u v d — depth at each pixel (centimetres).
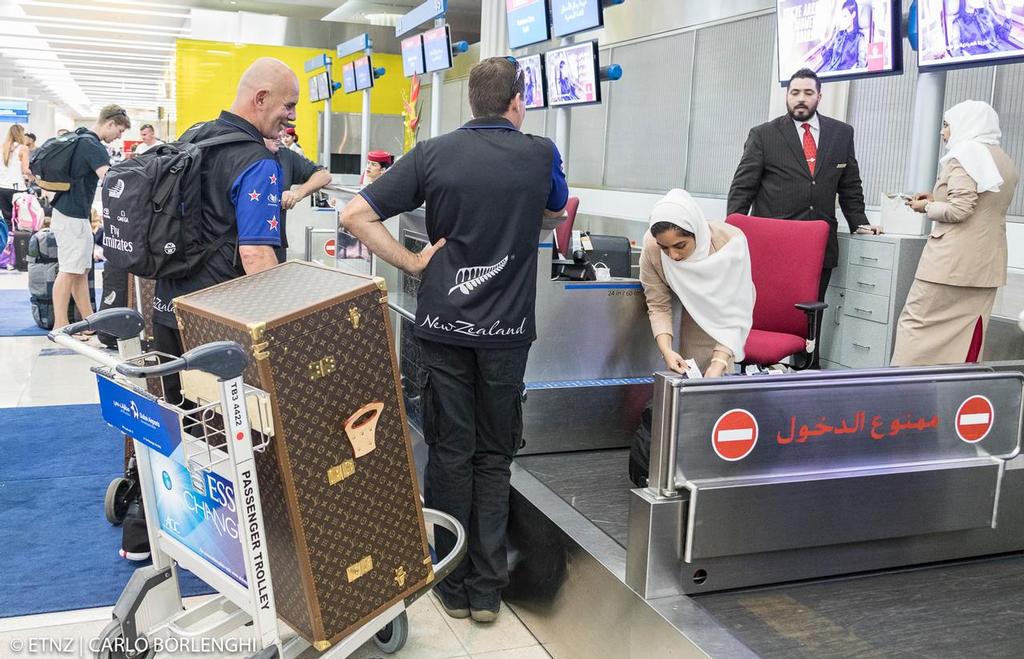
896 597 220
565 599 245
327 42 1566
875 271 420
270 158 255
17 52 1892
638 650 210
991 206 349
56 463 393
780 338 360
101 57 1962
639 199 862
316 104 1581
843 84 584
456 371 251
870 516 223
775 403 211
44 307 679
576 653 239
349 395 201
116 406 194
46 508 342
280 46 1542
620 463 323
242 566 190
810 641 196
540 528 263
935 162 419
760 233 383
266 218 252
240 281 212
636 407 340
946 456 231
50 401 493
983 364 236
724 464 209
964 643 199
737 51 702
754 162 452
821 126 440
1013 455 238
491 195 239
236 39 1521
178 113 1521
